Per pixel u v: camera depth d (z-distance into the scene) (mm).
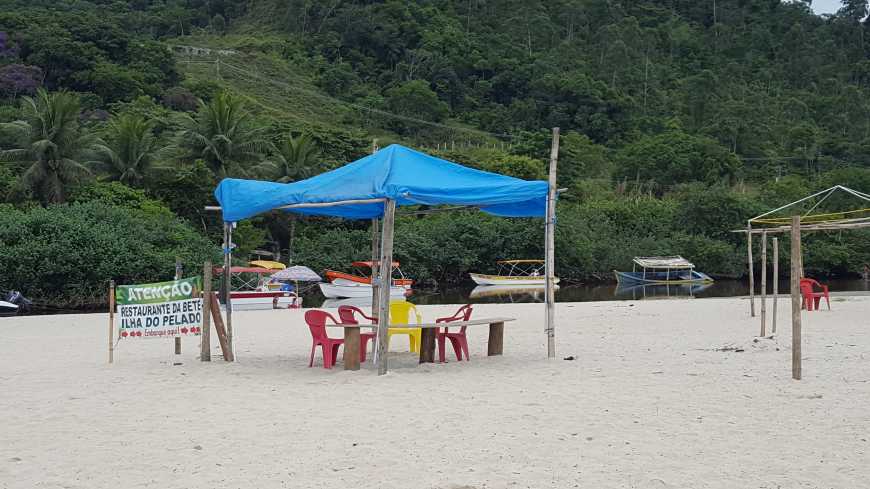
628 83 113000
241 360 11914
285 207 11312
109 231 33406
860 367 10070
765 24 147750
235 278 34000
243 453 6219
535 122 99625
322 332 10906
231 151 45156
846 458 5801
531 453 6074
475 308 25047
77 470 5805
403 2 126250
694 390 8617
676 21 147000
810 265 55469
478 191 10367
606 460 5840
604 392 8586
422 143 93375
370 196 9914
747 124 97688
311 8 127875
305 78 109312
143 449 6402
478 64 111375
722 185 69500
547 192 11242
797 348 9211
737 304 24484
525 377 9727
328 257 44344
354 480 5445
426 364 11008
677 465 5676
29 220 31609
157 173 43781
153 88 76188
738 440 6379
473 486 5254
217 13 134375
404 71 110125
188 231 37500
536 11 133625
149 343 14562
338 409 7898
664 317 19422
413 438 6617
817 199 65188
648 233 59000
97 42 79625
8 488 5379
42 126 37344
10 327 19016
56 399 8727
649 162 80000
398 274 45594
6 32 75125
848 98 111750
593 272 53750
